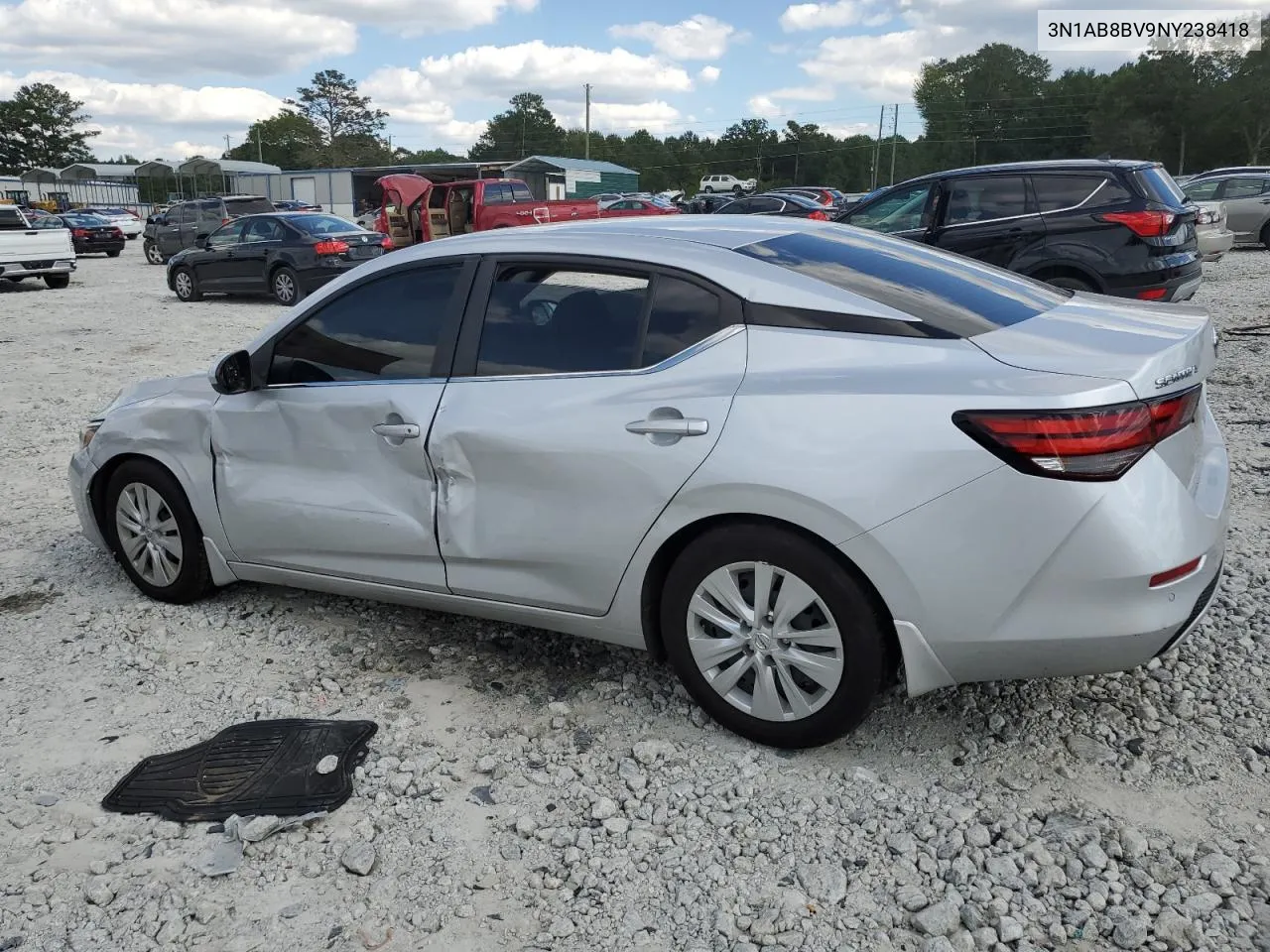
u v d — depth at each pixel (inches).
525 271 135.9
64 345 497.7
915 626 109.7
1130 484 103.0
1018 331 116.6
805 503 110.4
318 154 4611.2
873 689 114.8
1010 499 103.1
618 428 122.2
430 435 136.7
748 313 120.5
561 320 132.0
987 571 105.3
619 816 114.0
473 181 920.3
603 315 129.2
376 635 162.4
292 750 129.0
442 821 114.7
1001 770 119.0
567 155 5007.4
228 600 177.3
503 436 130.0
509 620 141.1
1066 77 4439.0
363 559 149.5
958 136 4448.8
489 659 153.0
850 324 116.6
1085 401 101.0
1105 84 3853.3
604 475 123.1
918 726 128.6
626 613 128.5
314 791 119.9
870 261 133.0
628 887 103.2
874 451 107.4
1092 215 340.8
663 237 134.2
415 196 956.6
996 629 107.0
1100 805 111.9
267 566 161.9
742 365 118.6
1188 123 3260.3
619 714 135.6
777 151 4606.3
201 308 665.0
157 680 149.3
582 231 139.7
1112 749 122.2
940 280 130.4
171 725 136.8
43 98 4781.0
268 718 137.3
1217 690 134.1
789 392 113.2
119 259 1278.3
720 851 107.7
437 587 143.0
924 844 107.2
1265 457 236.4
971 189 364.5
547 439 126.8
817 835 109.4
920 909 98.2
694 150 4771.2
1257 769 117.0
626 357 126.5
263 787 121.2
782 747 123.9
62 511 233.9
